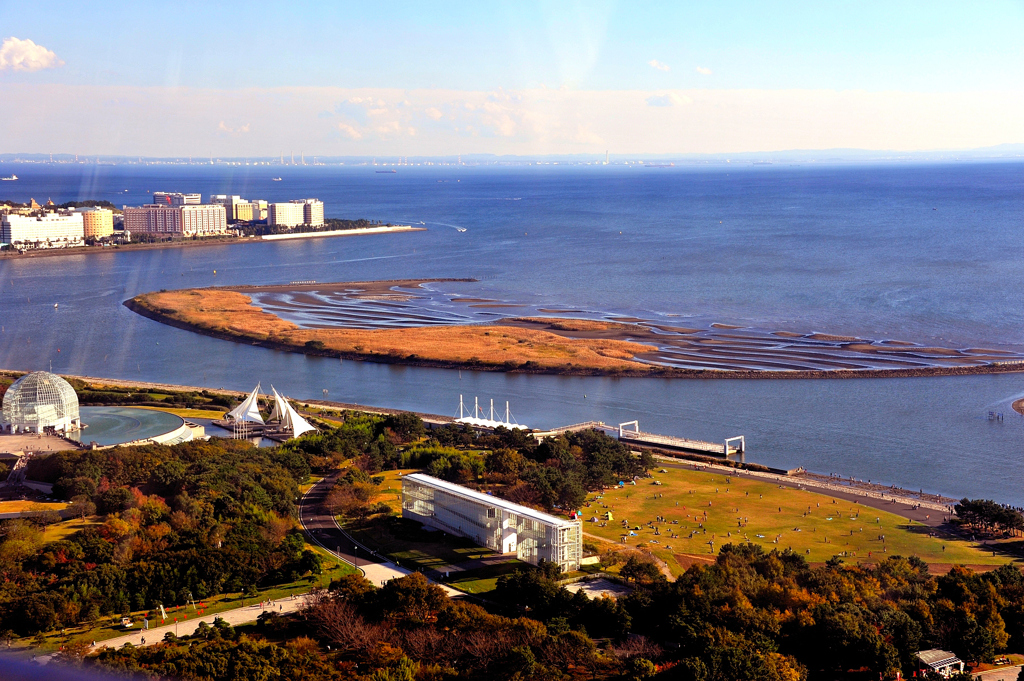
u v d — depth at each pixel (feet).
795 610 629.51
